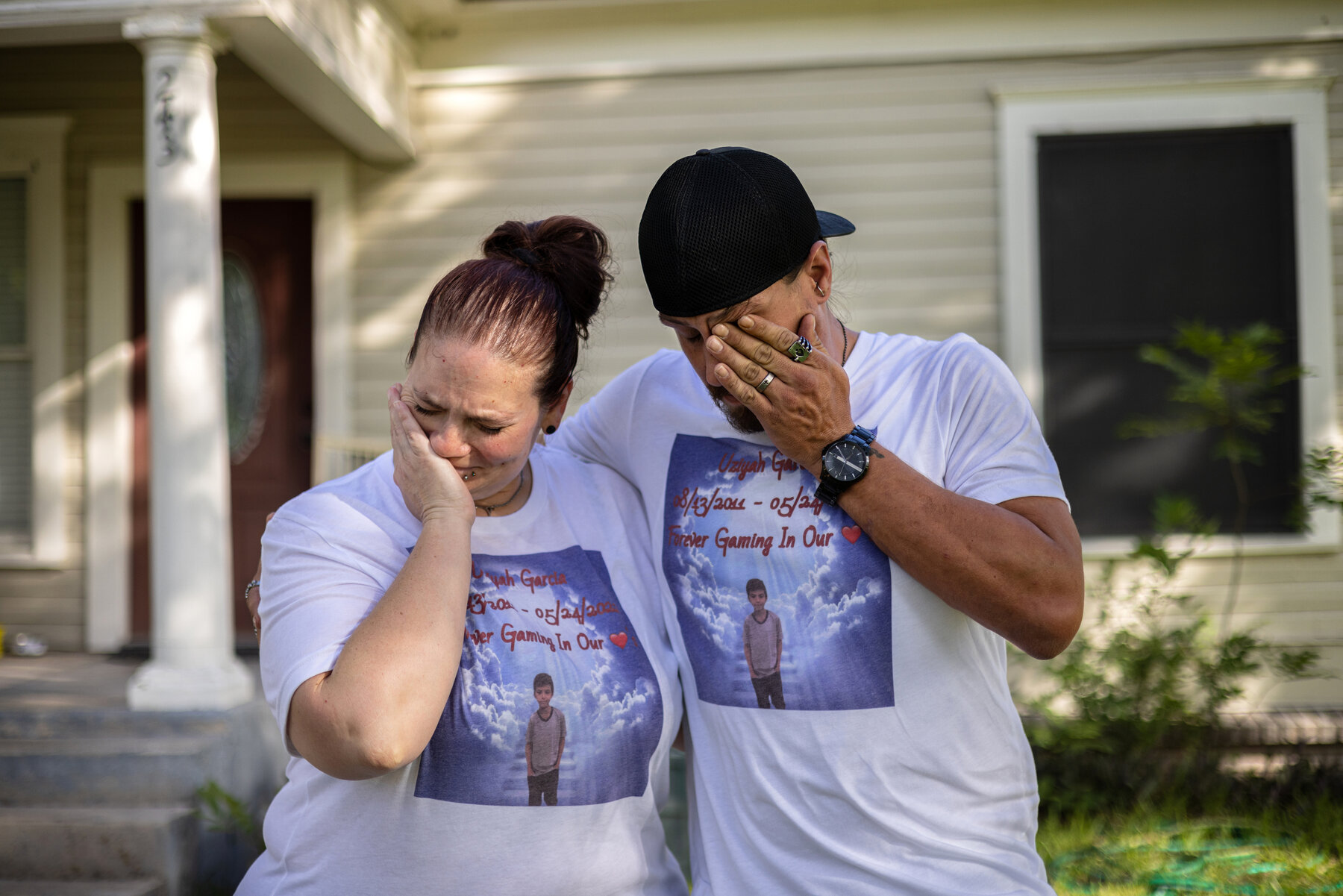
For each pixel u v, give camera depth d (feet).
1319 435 17.22
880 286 17.89
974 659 4.64
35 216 18.95
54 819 11.50
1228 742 14.73
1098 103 17.47
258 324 19.45
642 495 5.34
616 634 4.82
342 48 15.14
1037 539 4.23
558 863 4.42
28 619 18.95
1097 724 14.01
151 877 11.34
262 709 13.53
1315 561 16.98
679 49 18.13
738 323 4.19
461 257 18.43
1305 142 17.26
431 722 3.94
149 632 19.21
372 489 4.76
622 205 18.24
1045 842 12.53
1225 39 17.33
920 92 17.83
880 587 4.56
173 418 13.16
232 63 18.78
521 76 18.25
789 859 4.59
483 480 4.54
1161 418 17.51
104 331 18.99
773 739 4.59
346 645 4.04
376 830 4.33
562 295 4.66
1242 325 17.46
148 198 13.38
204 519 13.24
